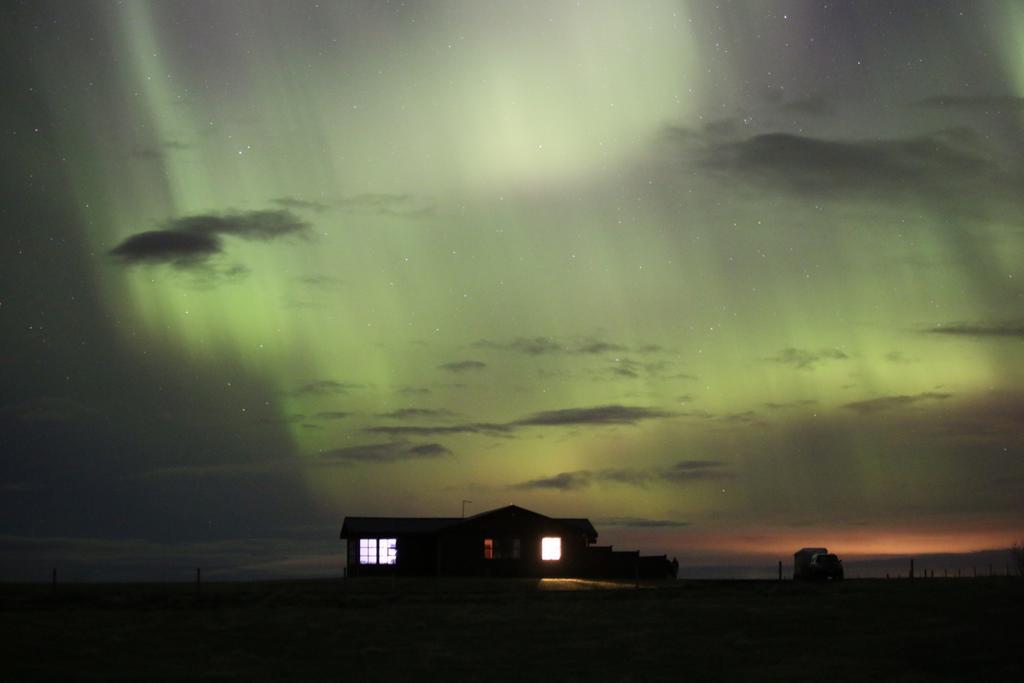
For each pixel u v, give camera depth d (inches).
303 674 1111.6
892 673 1109.1
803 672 1116.5
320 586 2084.2
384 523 2615.7
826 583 2032.5
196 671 1123.3
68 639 1305.4
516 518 2527.1
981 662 1154.0
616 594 1819.6
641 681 1078.4
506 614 1553.9
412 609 1619.1
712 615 1517.0
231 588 2025.1
